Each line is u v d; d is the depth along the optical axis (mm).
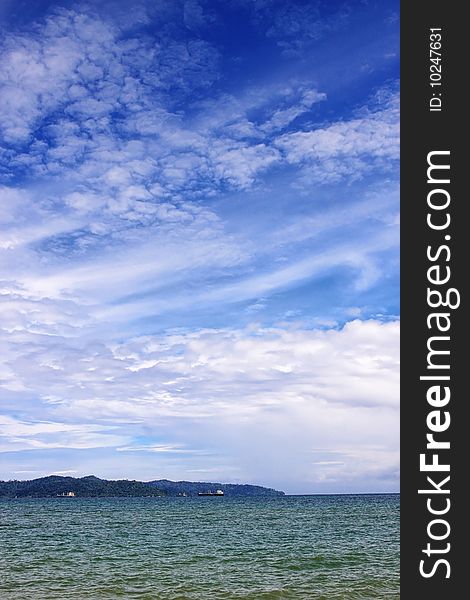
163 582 26750
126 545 45312
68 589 25047
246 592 24094
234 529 62906
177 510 124500
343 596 23062
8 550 41562
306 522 73750
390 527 61750
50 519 88500
